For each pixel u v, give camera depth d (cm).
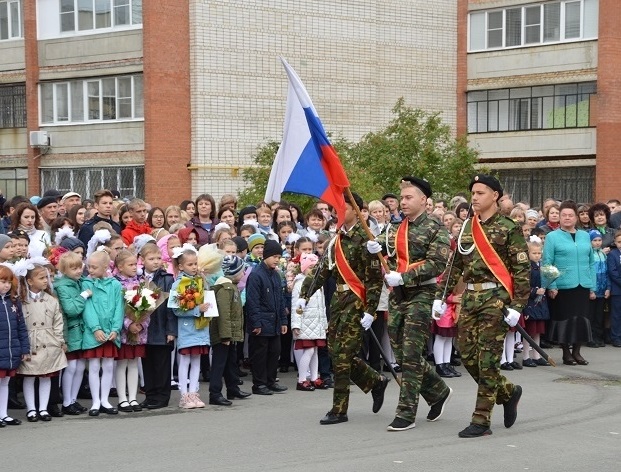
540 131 3600
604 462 834
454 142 3055
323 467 820
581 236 1534
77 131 3369
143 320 1127
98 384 1113
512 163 3666
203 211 1584
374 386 1065
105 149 3306
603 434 954
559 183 3591
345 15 3484
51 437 976
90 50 3306
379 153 2811
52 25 3397
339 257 1024
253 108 3294
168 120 3159
